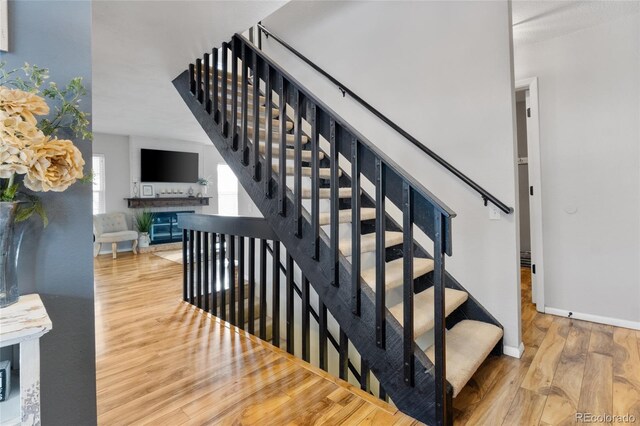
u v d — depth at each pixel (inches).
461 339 80.4
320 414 62.6
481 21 92.9
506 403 66.9
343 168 125.2
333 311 75.9
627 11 105.3
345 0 123.8
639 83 106.0
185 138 291.9
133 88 149.9
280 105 85.7
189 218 129.1
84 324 49.3
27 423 34.9
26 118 37.1
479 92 93.7
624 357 85.7
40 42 46.3
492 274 92.4
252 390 70.4
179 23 94.0
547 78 122.3
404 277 62.4
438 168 101.8
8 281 40.2
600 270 113.0
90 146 49.3
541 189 123.9
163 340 95.8
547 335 101.7
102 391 69.7
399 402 64.3
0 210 38.7
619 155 109.6
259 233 100.3
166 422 59.9
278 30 146.1
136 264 214.5
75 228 48.6
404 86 108.9
